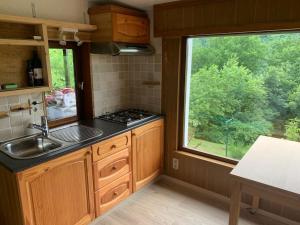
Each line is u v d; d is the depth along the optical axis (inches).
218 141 109.0
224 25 89.6
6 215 74.4
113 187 94.3
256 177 60.6
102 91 113.8
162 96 116.0
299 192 54.4
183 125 114.8
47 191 70.9
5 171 66.4
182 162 116.1
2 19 69.1
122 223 92.6
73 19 96.7
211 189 109.4
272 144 82.4
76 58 105.7
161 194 111.3
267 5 79.9
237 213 65.9
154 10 106.0
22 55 84.4
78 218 82.6
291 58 85.5
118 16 96.3
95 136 87.3
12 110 83.9
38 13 85.9
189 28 98.1
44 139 87.4
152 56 116.0
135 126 100.3
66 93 104.0
